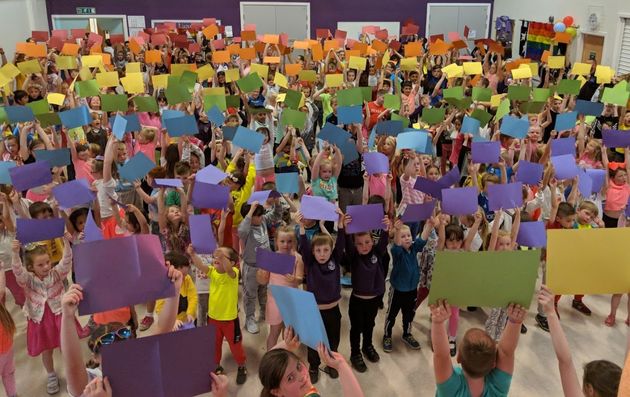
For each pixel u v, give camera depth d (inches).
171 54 471.5
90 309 70.5
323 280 146.9
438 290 82.0
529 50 587.2
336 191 214.2
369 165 188.7
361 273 154.6
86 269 69.7
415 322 189.3
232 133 226.7
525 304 83.8
